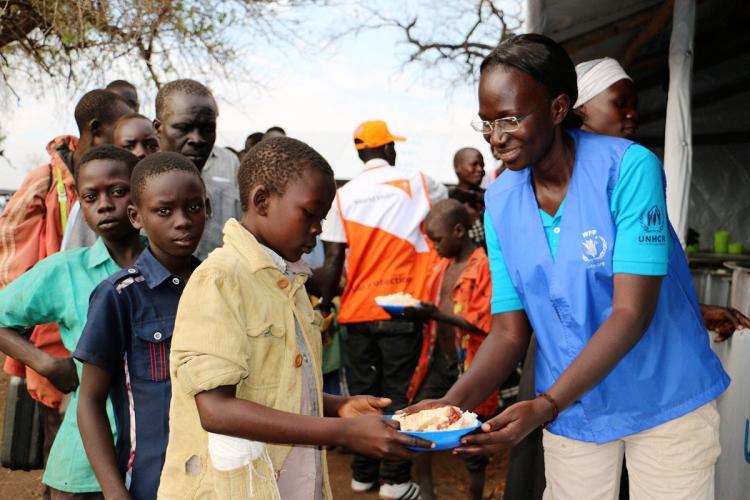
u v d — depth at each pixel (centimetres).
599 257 236
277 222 195
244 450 185
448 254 452
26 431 329
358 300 489
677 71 418
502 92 224
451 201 459
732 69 627
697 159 700
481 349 272
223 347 179
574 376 222
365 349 500
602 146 239
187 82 343
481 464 439
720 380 250
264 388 193
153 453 228
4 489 487
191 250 250
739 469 318
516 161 231
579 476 257
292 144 196
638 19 477
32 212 351
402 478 476
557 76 226
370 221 482
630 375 242
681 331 246
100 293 233
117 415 235
